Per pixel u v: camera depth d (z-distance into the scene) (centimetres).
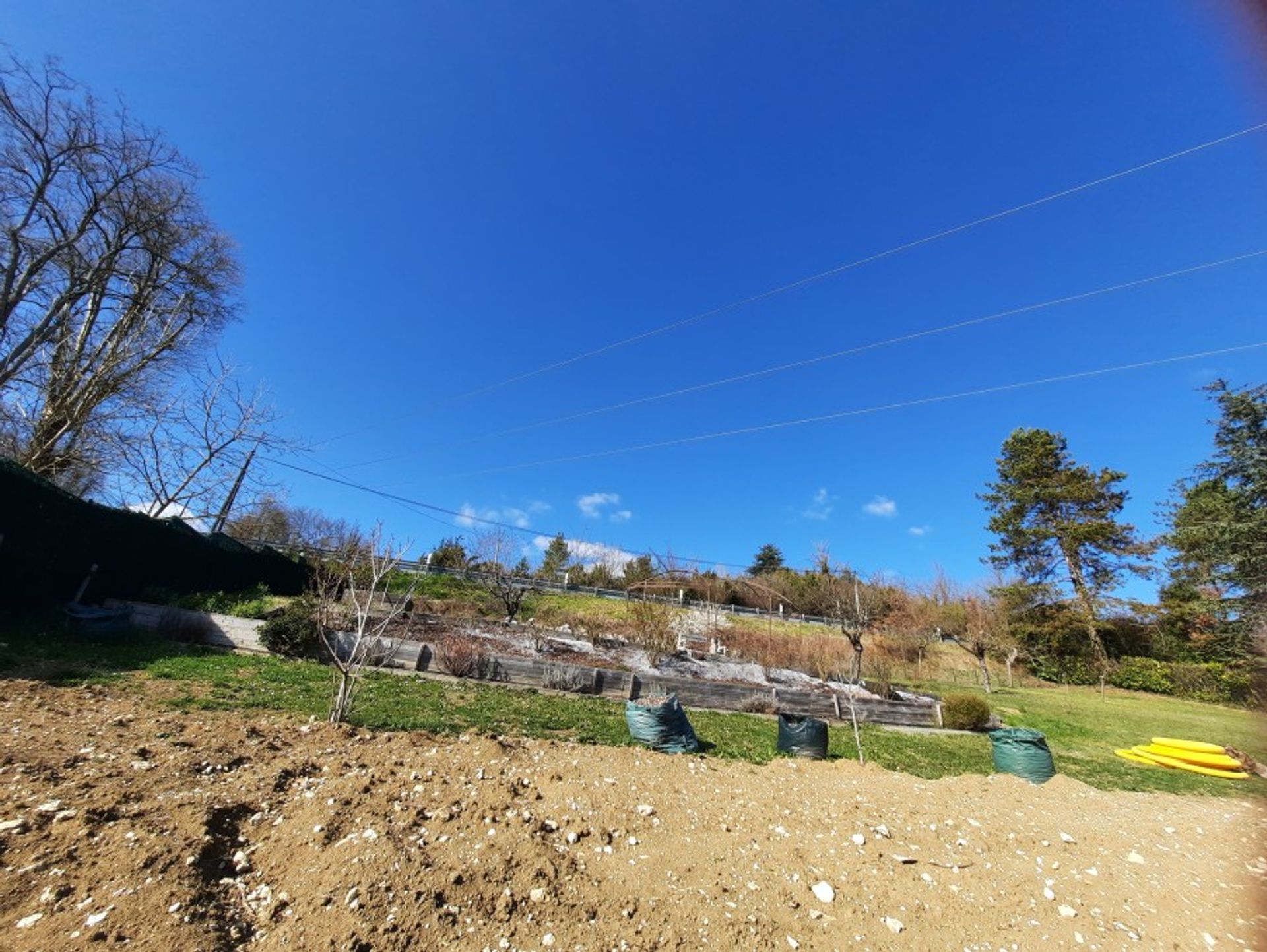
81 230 1589
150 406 1683
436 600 1955
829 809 525
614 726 901
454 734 714
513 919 293
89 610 1010
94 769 402
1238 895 424
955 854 440
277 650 1077
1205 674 2395
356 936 261
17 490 976
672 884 349
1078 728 1527
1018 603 2833
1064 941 332
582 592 2555
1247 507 2183
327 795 401
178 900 266
